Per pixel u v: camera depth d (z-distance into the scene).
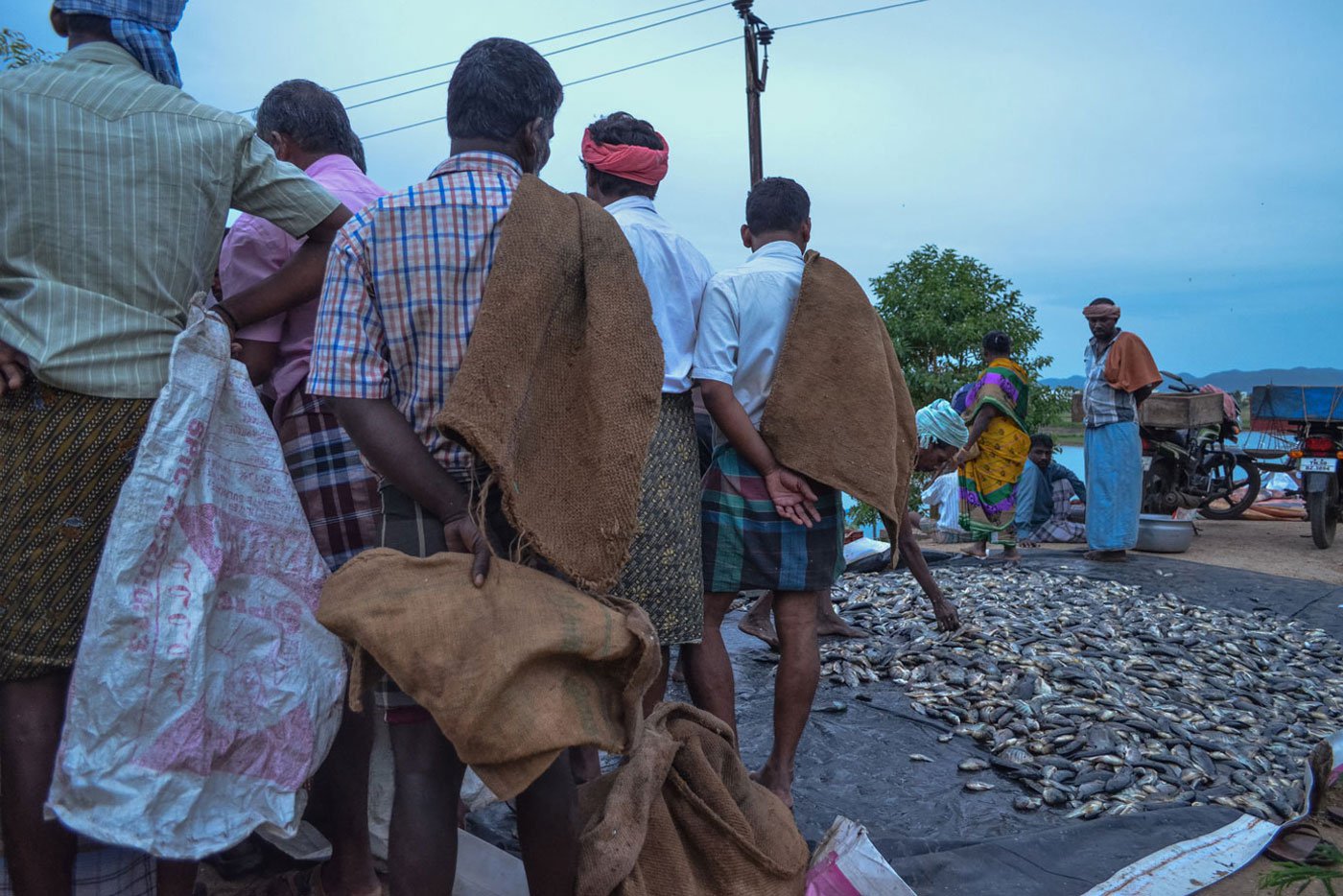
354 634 1.77
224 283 2.49
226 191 2.12
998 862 2.87
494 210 1.95
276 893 2.53
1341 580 7.61
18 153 1.91
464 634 1.76
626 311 1.94
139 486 1.88
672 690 4.43
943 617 5.00
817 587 3.17
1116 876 2.83
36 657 1.94
